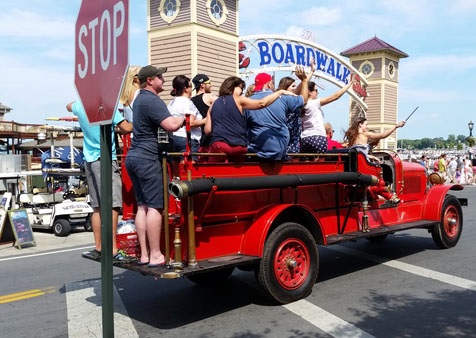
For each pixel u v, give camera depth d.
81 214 10.91
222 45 15.10
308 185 5.57
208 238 4.70
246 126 5.02
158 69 4.49
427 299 5.18
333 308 4.94
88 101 2.83
